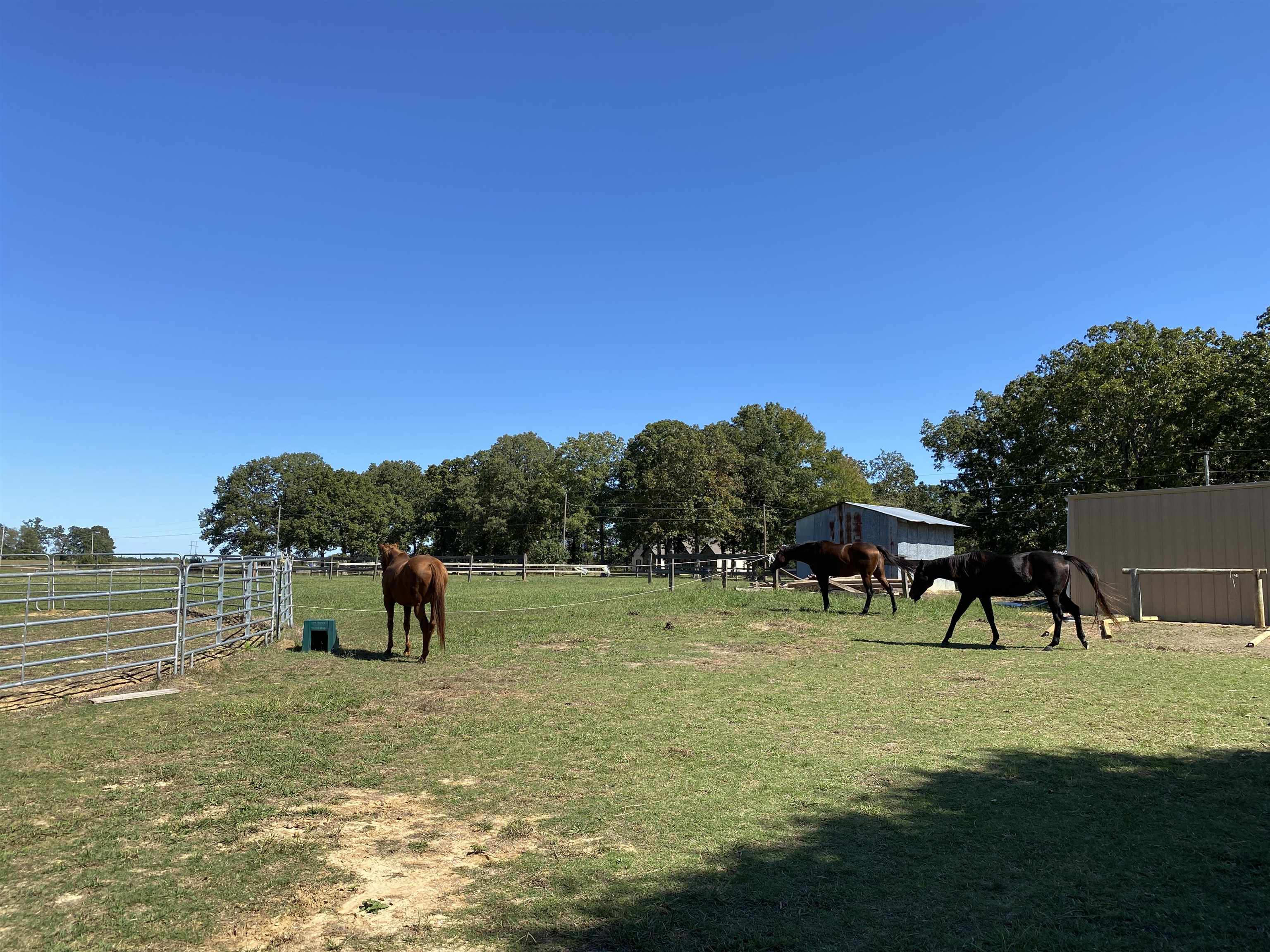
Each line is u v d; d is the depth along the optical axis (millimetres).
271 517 74312
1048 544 37500
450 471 82875
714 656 12055
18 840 4730
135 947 3518
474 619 17359
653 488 58375
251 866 4391
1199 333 33312
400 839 4793
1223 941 3412
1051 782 5609
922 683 9570
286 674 10523
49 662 8984
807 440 67500
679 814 5133
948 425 50531
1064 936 3473
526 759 6457
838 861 4336
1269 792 5297
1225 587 15242
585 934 3584
